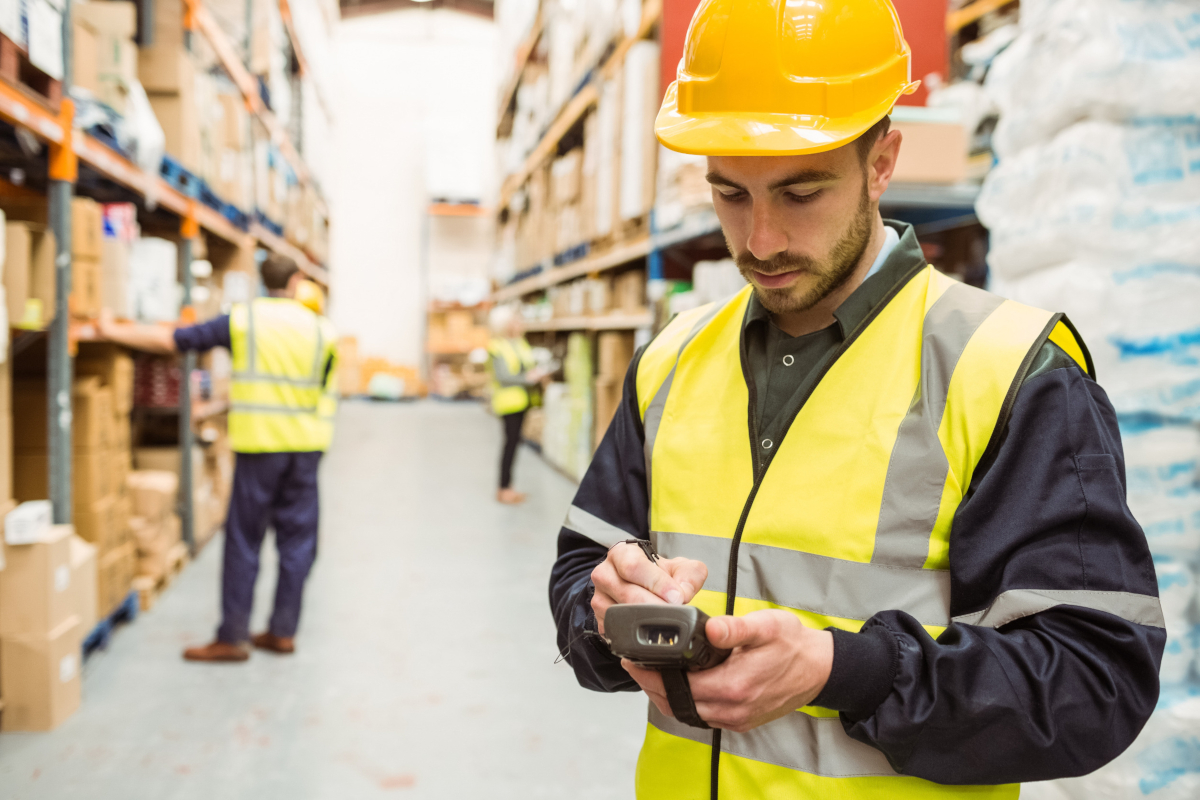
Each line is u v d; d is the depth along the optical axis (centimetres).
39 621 249
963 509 71
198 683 288
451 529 523
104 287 327
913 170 274
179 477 439
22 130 244
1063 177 166
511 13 1067
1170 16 161
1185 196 163
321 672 300
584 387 668
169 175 392
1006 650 66
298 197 883
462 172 1465
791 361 87
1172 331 162
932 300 82
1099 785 158
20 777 224
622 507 96
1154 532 164
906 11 321
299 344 314
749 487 83
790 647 64
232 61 523
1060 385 72
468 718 265
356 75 1492
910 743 66
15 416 296
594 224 611
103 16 328
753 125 74
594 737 254
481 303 1464
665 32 401
